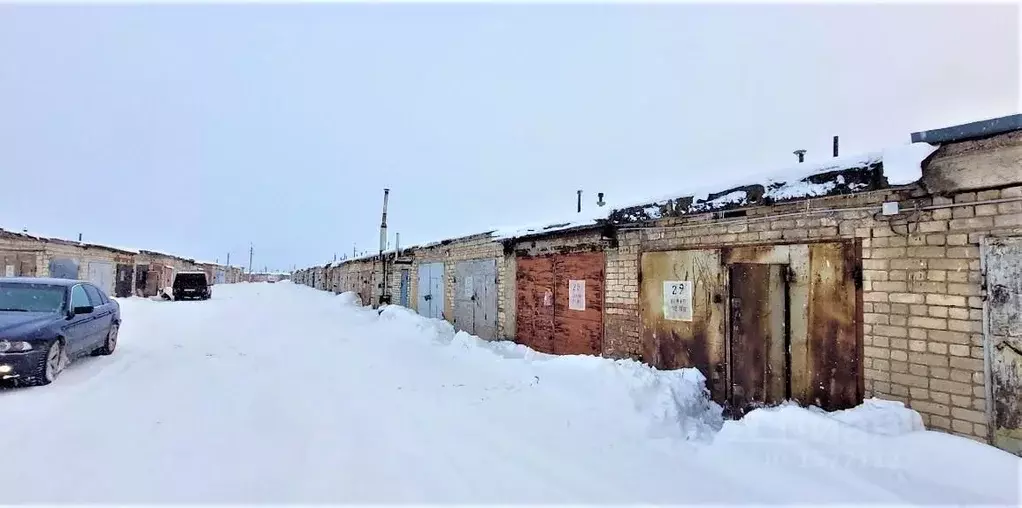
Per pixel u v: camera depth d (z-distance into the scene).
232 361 8.14
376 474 3.73
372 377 6.96
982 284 3.88
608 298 7.71
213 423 4.82
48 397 5.60
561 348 8.77
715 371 6.00
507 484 3.60
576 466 3.93
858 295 4.68
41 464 3.75
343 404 5.59
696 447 4.33
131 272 27.77
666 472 3.82
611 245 7.69
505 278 10.69
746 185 5.55
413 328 11.34
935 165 4.07
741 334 5.70
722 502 3.32
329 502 3.27
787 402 5.19
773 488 3.50
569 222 8.53
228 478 3.60
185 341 10.25
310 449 4.20
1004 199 3.77
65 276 20.86
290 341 10.54
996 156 3.73
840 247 4.83
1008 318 3.75
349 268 30.77
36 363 5.98
